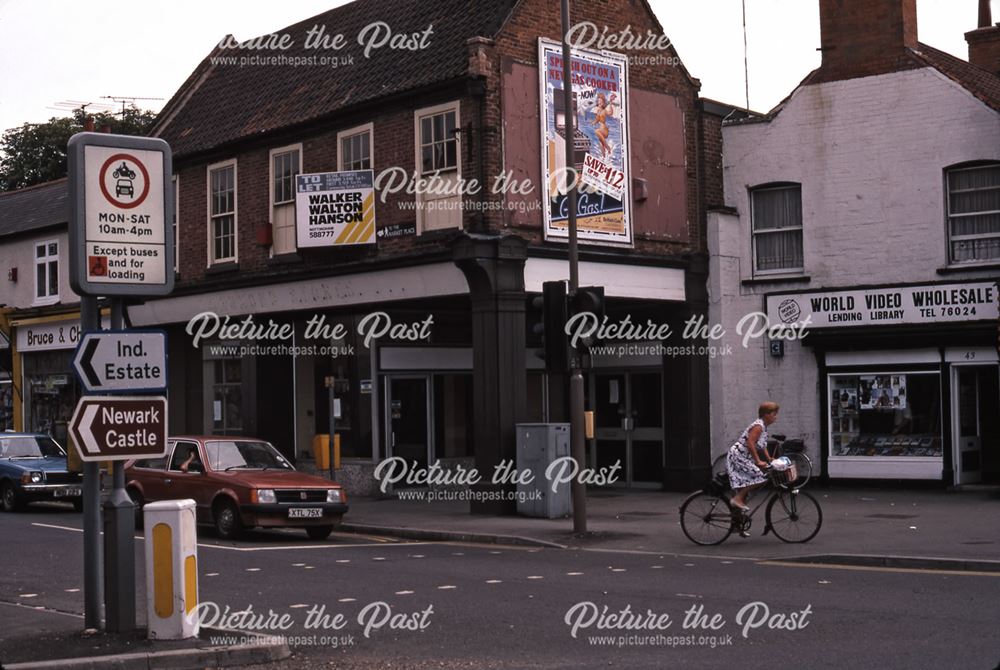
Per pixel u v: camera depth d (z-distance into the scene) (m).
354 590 12.41
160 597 9.23
